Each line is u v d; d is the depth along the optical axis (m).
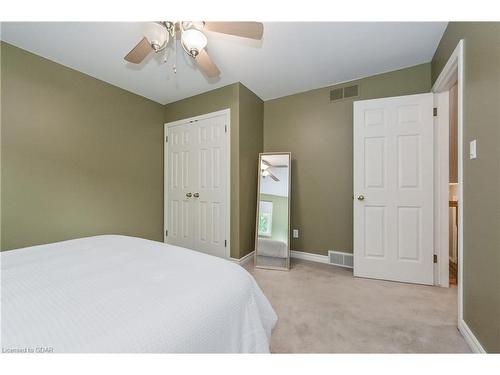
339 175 2.70
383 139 2.27
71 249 1.33
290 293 1.97
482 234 1.18
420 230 2.14
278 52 2.07
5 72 1.87
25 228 1.99
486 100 1.15
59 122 2.20
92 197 2.46
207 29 1.39
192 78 2.54
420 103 2.14
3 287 0.84
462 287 1.39
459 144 1.42
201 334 0.66
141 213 2.99
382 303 1.79
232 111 2.68
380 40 1.90
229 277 0.94
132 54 1.55
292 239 2.98
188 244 3.05
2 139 1.87
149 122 3.09
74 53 2.04
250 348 0.82
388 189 2.25
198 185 2.96
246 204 2.80
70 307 0.70
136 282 0.88
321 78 2.57
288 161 2.84
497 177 1.06
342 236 2.68
